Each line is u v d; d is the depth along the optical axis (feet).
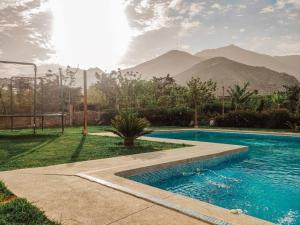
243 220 12.12
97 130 65.87
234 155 35.50
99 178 19.25
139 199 15.06
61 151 32.71
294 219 17.28
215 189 23.47
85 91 56.18
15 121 71.97
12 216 12.23
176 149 34.81
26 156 29.12
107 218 12.50
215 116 87.76
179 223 11.97
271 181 26.04
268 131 66.23
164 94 134.41
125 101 124.47
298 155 41.14
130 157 28.73
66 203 14.40
